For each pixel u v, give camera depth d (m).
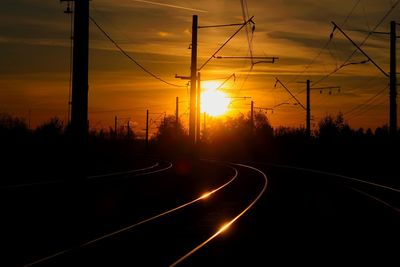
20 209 23.58
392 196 32.69
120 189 35.06
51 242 16.11
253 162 84.31
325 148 78.31
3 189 29.44
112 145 132.12
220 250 14.97
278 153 102.56
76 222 20.66
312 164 76.31
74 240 16.52
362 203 28.23
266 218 22.11
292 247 15.49
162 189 36.66
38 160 53.75
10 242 16.03
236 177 48.78
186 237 17.30
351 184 42.00
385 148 61.00
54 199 27.22
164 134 143.25
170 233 18.06
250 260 13.61
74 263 13.11
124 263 13.20
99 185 36.22
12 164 48.91
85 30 25.92
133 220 21.53
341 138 78.62
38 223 20.08
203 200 29.30
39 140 61.91
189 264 13.09
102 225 19.98
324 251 14.88
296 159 87.75
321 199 30.27
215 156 110.69
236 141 121.62
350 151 74.38
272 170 61.47
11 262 13.23
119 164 67.50
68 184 26.14
